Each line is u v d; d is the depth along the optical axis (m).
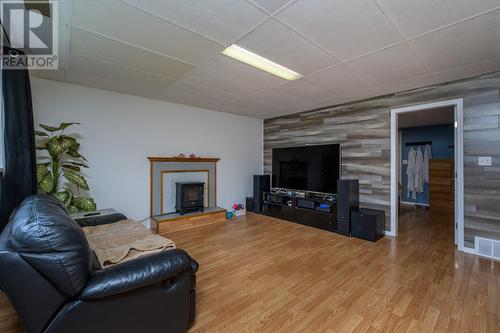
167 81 3.09
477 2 1.54
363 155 3.87
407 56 2.33
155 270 1.25
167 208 4.08
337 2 1.56
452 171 5.52
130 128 3.70
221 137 4.89
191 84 3.19
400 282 2.15
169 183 4.11
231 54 2.34
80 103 3.25
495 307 1.77
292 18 1.74
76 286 1.05
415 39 2.01
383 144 3.64
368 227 3.30
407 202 6.44
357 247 3.05
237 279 2.21
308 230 3.82
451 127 5.81
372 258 2.70
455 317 1.66
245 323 1.60
